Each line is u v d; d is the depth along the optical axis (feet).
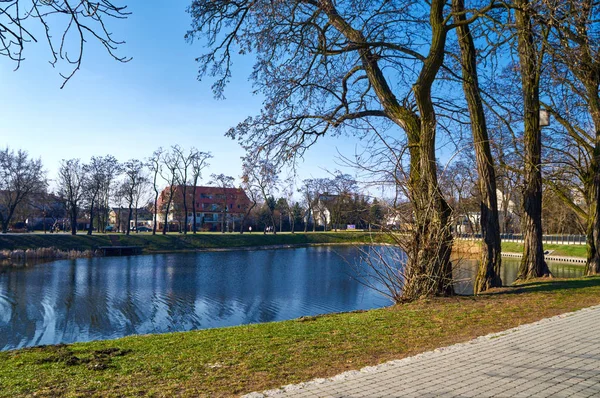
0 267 128.16
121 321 68.90
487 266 40.86
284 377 17.22
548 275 49.83
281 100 42.04
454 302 32.86
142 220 350.64
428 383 16.40
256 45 38.65
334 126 43.16
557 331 23.77
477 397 15.10
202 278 112.47
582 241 154.92
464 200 38.68
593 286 39.45
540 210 50.34
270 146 43.24
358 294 89.92
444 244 35.27
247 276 116.67
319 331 25.46
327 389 15.83
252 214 293.23
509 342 21.80
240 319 70.08
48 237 172.35
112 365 19.25
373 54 39.45
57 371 18.35
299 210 294.66
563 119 56.13
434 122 35.88
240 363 19.17
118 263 143.54
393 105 38.55
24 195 169.58
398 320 27.66
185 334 26.96
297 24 38.24
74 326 65.92
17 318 70.08
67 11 13.37
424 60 36.37
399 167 35.01
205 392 15.62
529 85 47.21
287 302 82.48
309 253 185.68
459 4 39.04
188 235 206.08
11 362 20.08
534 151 48.16
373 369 18.01
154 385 16.37
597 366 18.15
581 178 58.18
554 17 34.86
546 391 15.58
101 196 211.82
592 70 47.11
